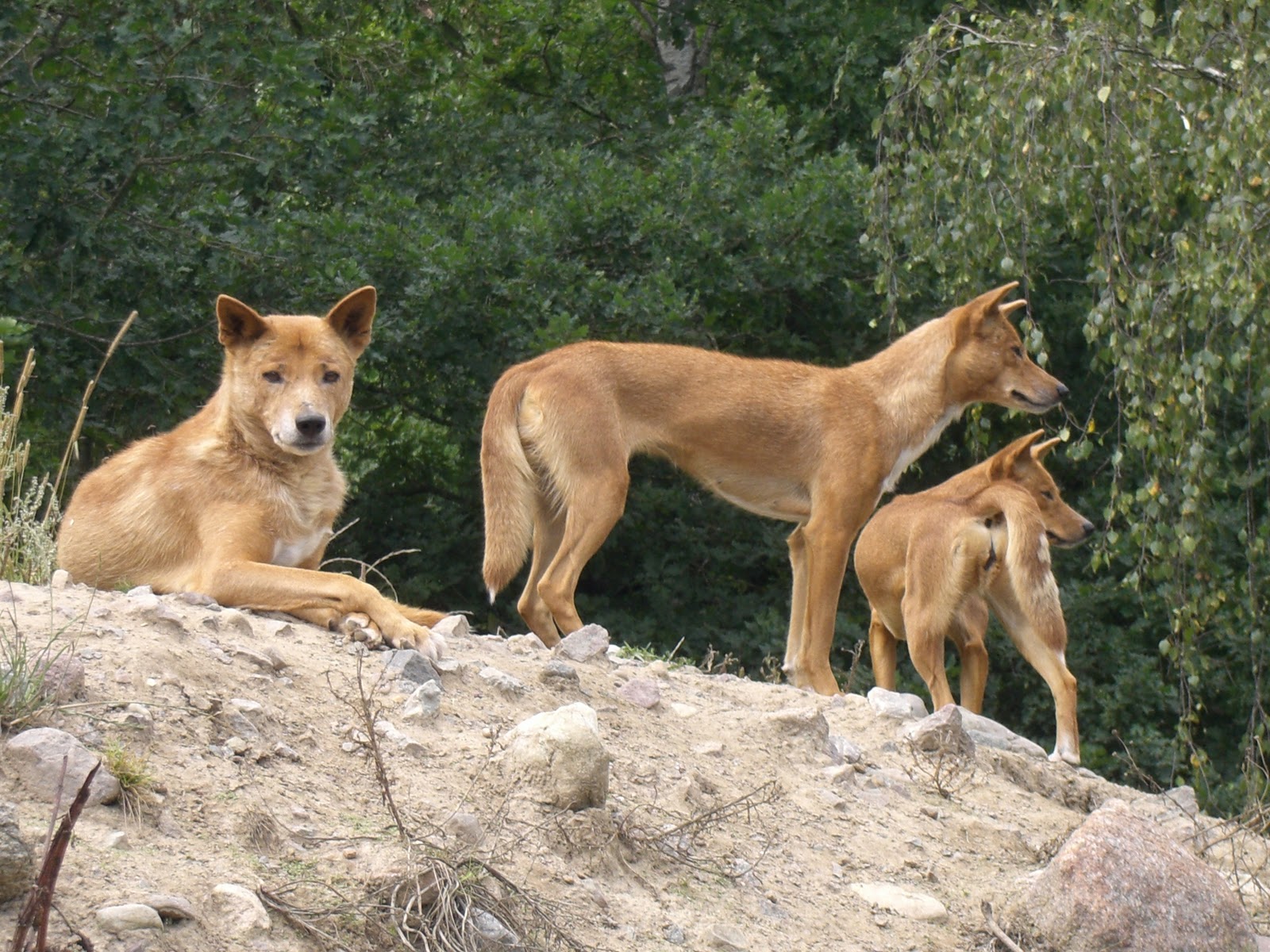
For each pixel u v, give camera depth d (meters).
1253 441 16.31
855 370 12.47
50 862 3.81
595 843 5.71
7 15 17.62
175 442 8.45
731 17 25.55
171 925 4.36
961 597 11.12
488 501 11.02
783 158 21.67
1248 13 12.23
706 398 11.68
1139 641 20.53
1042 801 8.34
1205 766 15.64
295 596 7.52
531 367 11.24
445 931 4.74
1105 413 21.52
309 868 4.94
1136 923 6.05
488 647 8.10
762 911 5.88
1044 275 17.53
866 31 23.95
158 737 5.39
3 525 8.95
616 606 22.23
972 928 6.28
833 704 8.96
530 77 27.19
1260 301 12.30
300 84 19.17
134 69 18.89
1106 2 13.73
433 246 19.28
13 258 17.77
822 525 11.94
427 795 5.71
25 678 5.28
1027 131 13.91
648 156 24.42
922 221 15.71
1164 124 13.23
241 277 19.30
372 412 22.94
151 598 6.85
